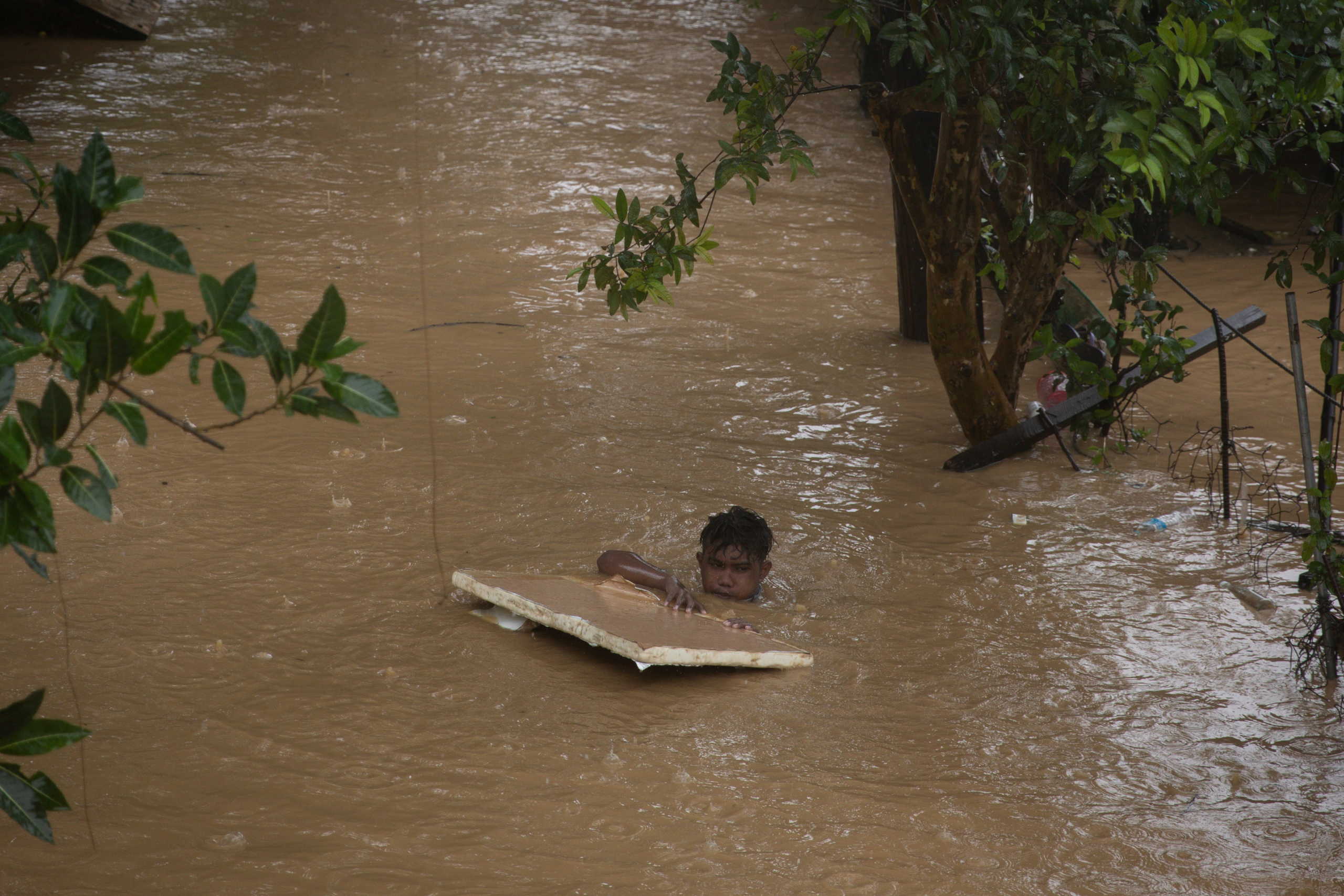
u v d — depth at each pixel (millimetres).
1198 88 7246
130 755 5941
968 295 10820
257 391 11656
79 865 5090
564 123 23266
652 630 7035
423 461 10227
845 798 5906
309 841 5324
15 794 3250
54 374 11578
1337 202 8172
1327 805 6094
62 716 6242
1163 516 9828
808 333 14680
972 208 10484
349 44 26938
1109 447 11359
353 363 12586
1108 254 10773
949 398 11508
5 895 4863
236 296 3057
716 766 6125
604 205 9336
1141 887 5371
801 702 6852
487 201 19109
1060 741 6594
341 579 8055
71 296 3025
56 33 25609
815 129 24484
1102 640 7770
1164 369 10750
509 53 27125
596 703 6691
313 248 16531
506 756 6098
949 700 6977
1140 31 8711
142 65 24484
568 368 12953
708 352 13812
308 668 6902
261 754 6012
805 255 17953
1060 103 8727
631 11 30531
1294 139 9492
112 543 8391
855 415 12141
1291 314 7801
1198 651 7691
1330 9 7840
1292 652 7691
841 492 10172
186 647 7047
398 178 19922
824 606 8125
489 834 5445
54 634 7109
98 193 3109
